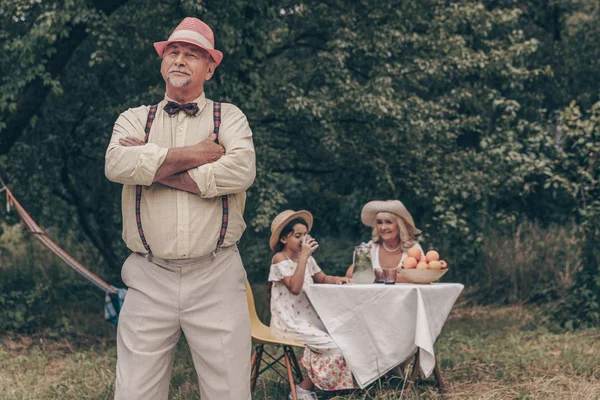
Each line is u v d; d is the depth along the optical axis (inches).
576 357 235.5
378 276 200.8
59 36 310.3
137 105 329.1
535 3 502.6
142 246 119.0
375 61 359.6
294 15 363.9
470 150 368.8
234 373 120.3
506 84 366.3
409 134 354.3
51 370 243.1
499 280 402.0
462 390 200.4
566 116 312.3
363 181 392.8
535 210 494.9
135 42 340.5
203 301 119.0
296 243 203.5
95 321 342.0
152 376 119.3
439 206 346.0
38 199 399.2
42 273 413.7
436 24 353.7
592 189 310.3
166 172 114.9
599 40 503.8
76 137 387.9
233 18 297.0
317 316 201.6
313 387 197.2
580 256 319.6
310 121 353.7
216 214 119.1
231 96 306.2
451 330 317.4
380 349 186.1
